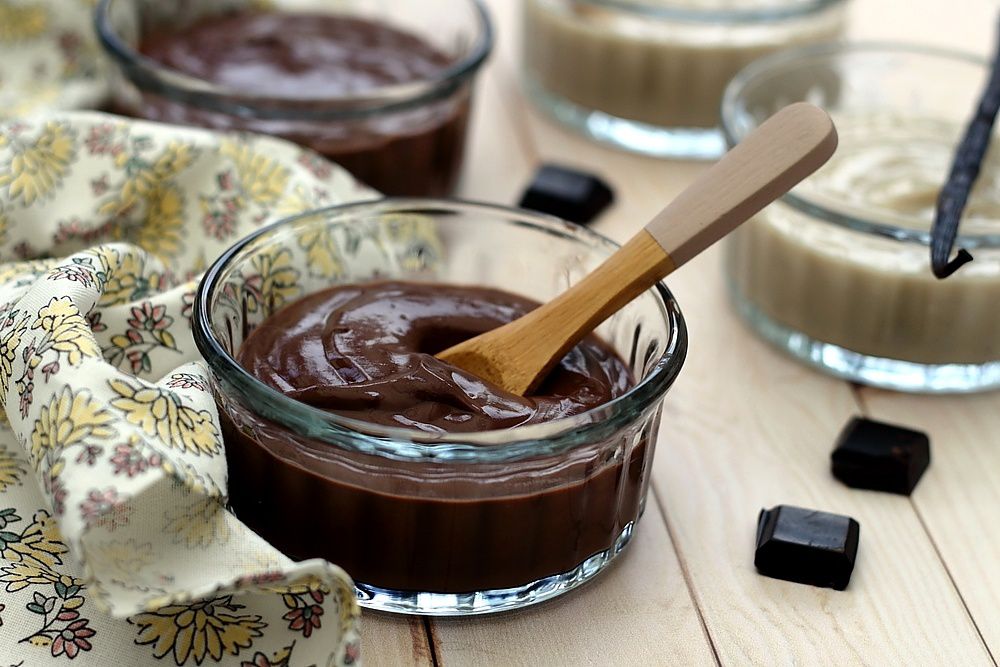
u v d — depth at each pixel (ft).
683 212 1.52
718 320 1.86
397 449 1.42
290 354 1.56
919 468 1.66
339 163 1.89
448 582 1.48
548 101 2.17
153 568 1.42
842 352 1.78
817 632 1.53
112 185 1.71
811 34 2.10
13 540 1.51
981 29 2.32
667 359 1.49
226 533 1.45
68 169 1.71
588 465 1.47
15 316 1.53
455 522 1.46
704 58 2.07
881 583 1.57
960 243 1.68
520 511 1.46
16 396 1.50
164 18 2.08
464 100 1.97
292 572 1.40
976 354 1.74
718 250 1.96
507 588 1.50
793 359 1.81
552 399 1.53
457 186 2.01
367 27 2.14
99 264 1.58
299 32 2.11
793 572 1.57
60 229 1.69
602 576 1.56
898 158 1.86
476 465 1.43
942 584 1.58
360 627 1.48
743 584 1.56
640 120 2.11
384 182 1.92
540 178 1.98
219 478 1.47
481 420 1.49
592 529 1.51
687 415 1.73
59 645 1.45
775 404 1.75
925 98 2.00
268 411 1.44
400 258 1.69
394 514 1.46
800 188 1.76
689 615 1.54
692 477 1.66
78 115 1.73
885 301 1.73
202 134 1.74
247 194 1.74
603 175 2.07
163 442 1.46
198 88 1.85
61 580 1.49
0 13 2.00
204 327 1.49
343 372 1.54
